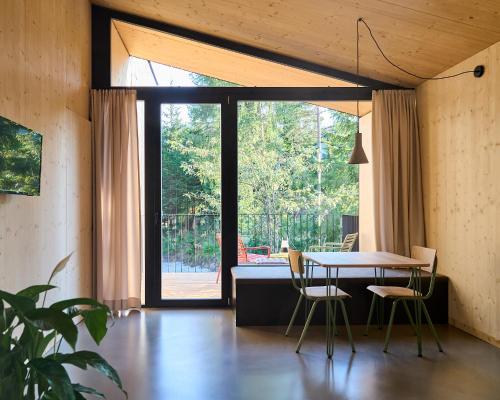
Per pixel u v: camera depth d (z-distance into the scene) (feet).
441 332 13.66
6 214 9.53
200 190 17.06
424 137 16.25
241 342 12.62
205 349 11.98
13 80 10.01
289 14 13.92
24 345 5.39
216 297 16.98
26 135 9.90
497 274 12.07
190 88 16.89
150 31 17.17
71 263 13.76
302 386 9.52
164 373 10.25
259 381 9.79
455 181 14.14
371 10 12.48
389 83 17.01
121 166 16.19
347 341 12.78
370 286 13.12
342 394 9.11
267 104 17.49
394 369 10.51
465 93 13.51
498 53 11.94
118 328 14.02
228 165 16.98
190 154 17.06
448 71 14.49
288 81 17.08
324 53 15.96
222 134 16.97
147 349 11.96
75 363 5.71
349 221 17.93
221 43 17.06
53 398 5.36
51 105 12.34
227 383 9.68
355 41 14.49
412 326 13.71
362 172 18.03
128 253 16.24
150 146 16.87
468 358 11.26
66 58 13.75
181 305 16.88
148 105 16.89
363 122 18.07
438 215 15.29
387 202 16.35
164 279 16.98
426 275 14.82
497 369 10.49
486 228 12.53
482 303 12.78
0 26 9.40
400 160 16.58
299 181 17.71
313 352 11.78
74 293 14.03
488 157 12.38
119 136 16.22
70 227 13.71
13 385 5.06
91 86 16.55
